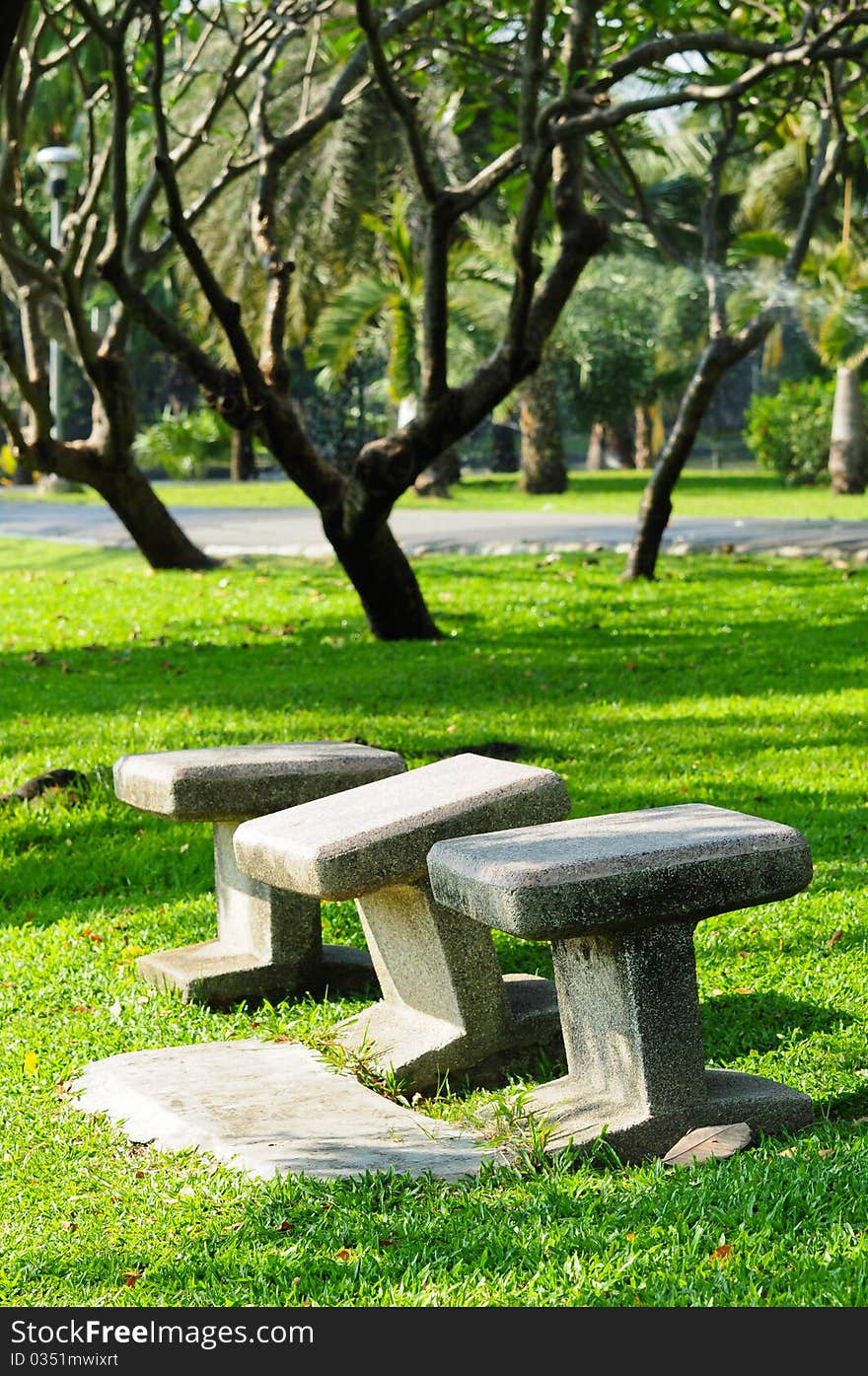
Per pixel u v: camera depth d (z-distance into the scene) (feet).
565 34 36.86
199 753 17.72
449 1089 14.62
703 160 108.37
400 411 100.17
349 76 40.73
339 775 17.17
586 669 38.29
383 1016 15.76
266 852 14.53
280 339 39.99
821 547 61.36
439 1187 11.93
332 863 13.80
